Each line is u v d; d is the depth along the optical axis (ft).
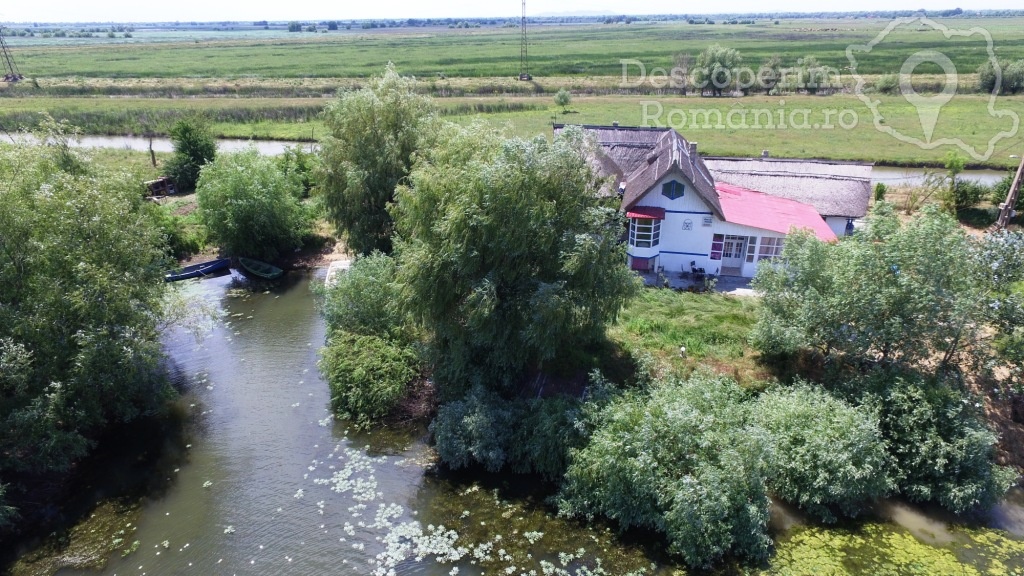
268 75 371.97
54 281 64.23
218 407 78.43
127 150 197.16
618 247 68.90
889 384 62.23
